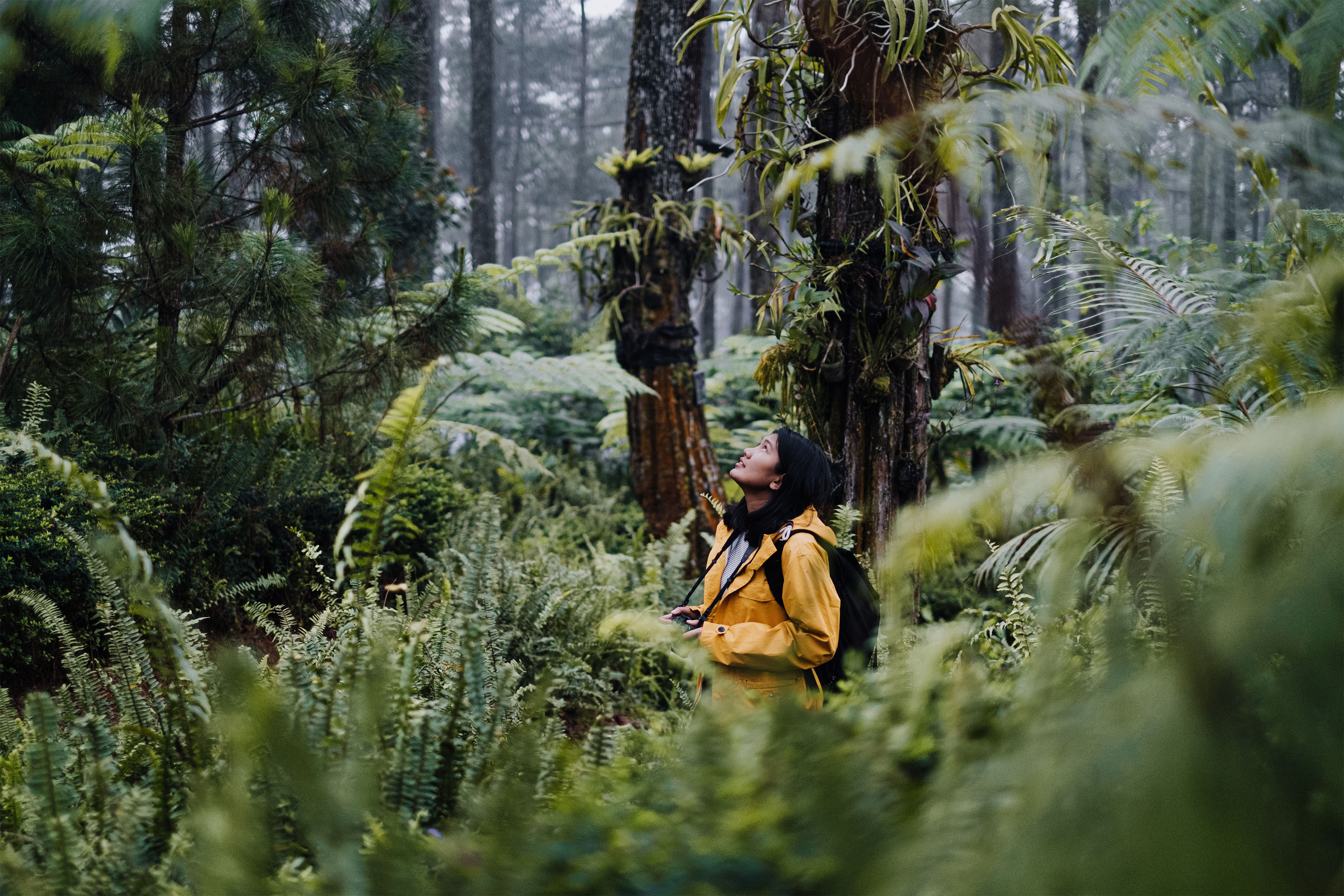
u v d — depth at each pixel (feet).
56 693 7.66
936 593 10.19
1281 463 2.44
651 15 19.17
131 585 5.58
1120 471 3.67
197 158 15.38
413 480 16.22
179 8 14.11
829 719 3.61
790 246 9.23
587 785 3.92
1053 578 3.77
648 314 19.27
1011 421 19.85
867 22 8.25
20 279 12.82
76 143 13.26
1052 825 2.02
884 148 4.69
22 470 12.19
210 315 14.67
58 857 4.64
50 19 4.17
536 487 25.85
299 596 14.15
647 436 19.48
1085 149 4.00
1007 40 8.20
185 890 4.35
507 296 42.98
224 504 13.92
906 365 9.12
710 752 3.61
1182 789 1.88
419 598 9.32
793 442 8.07
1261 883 1.79
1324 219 4.65
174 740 5.63
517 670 8.87
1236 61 4.19
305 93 15.12
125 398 14.11
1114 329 7.94
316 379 16.22
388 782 4.95
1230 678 2.01
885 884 2.43
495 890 3.15
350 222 17.72
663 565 15.74
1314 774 1.94
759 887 2.90
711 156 19.52
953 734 3.44
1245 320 4.65
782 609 7.59
